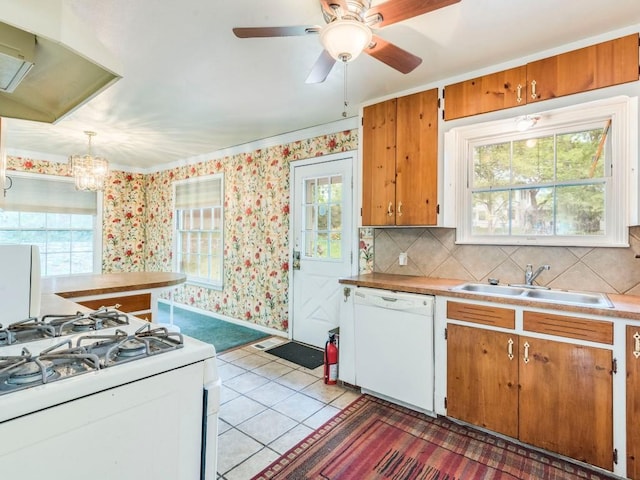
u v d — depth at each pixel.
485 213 2.66
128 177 5.96
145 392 0.93
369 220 3.01
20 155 4.79
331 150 3.72
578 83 2.14
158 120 3.56
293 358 3.48
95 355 0.94
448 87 2.63
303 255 3.98
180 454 1.01
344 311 2.80
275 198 4.27
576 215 2.31
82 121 3.59
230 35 2.07
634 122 2.00
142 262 6.15
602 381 1.79
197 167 5.27
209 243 5.15
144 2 1.76
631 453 1.73
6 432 0.71
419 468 1.88
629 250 2.13
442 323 2.31
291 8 1.82
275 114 3.41
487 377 2.13
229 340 4.03
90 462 0.83
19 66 1.07
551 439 1.93
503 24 1.96
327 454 2.00
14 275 1.36
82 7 1.80
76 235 5.40
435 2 1.44
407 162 2.80
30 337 1.21
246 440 2.12
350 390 2.79
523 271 2.50
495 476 1.82
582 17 1.90
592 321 1.81
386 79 2.63
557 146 2.36
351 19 1.51
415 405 2.42
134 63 2.40
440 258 2.89
